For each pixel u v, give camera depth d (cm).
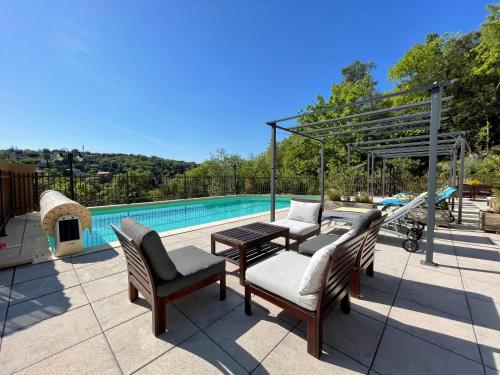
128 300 227
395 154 970
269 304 226
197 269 206
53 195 452
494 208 512
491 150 1527
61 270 294
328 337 181
